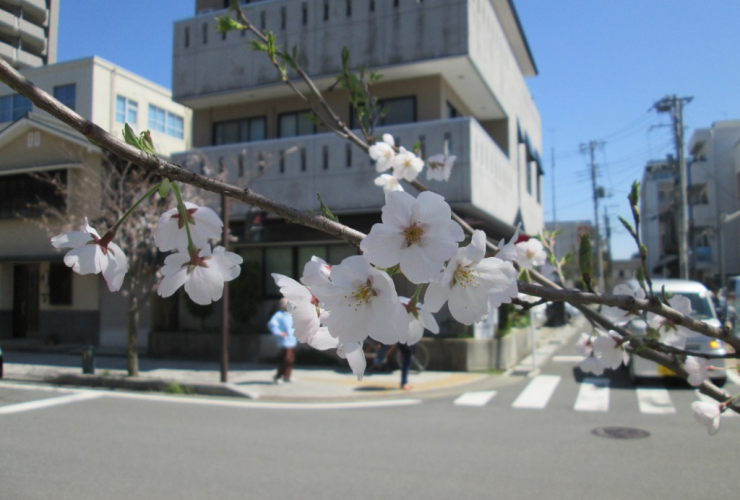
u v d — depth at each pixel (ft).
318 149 42.39
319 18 44.01
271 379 35.45
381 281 3.29
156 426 23.25
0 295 52.95
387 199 3.32
